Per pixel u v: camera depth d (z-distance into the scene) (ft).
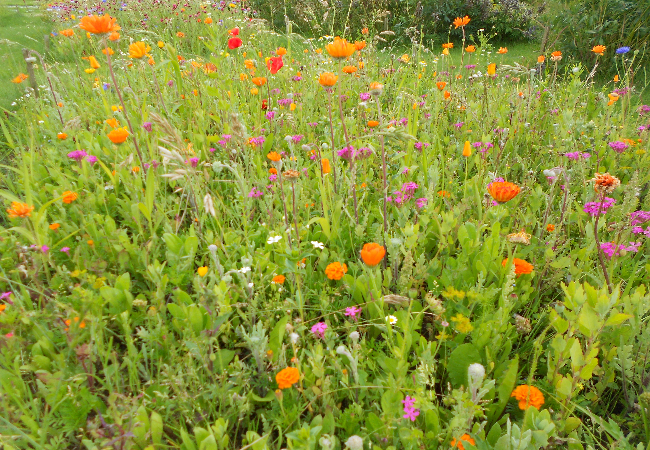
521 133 12.64
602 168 10.51
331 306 6.75
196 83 14.39
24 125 13.52
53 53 23.88
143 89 14.24
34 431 4.67
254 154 10.65
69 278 6.74
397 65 19.83
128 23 29.43
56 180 9.38
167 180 9.42
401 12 34.19
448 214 7.41
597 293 4.93
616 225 7.56
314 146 10.15
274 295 6.66
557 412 5.11
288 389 5.27
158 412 5.25
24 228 6.64
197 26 27.58
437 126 12.85
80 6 29.19
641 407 4.96
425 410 4.54
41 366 5.43
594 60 23.21
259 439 4.24
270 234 7.38
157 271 6.57
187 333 5.67
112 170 10.05
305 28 33.88
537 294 7.02
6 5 41.32
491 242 6.81
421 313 6.16
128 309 6.42
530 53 27.96
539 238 7.66
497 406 5.14
